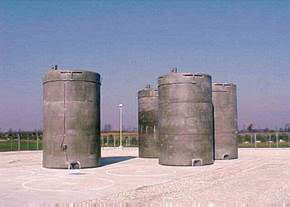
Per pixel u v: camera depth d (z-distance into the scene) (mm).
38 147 63438
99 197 15766
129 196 16031
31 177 22266
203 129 29188
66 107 27094
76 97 27250
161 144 29750
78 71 27375
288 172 24812
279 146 63094
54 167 27047
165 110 29547
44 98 28062
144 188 18094
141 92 38000
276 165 29172
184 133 28750
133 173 24156
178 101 29016
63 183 19750
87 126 27422
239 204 14547
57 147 27016
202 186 18938
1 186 18781
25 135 84750
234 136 35188
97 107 28281
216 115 34406
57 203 14500
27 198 15562
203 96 29391
